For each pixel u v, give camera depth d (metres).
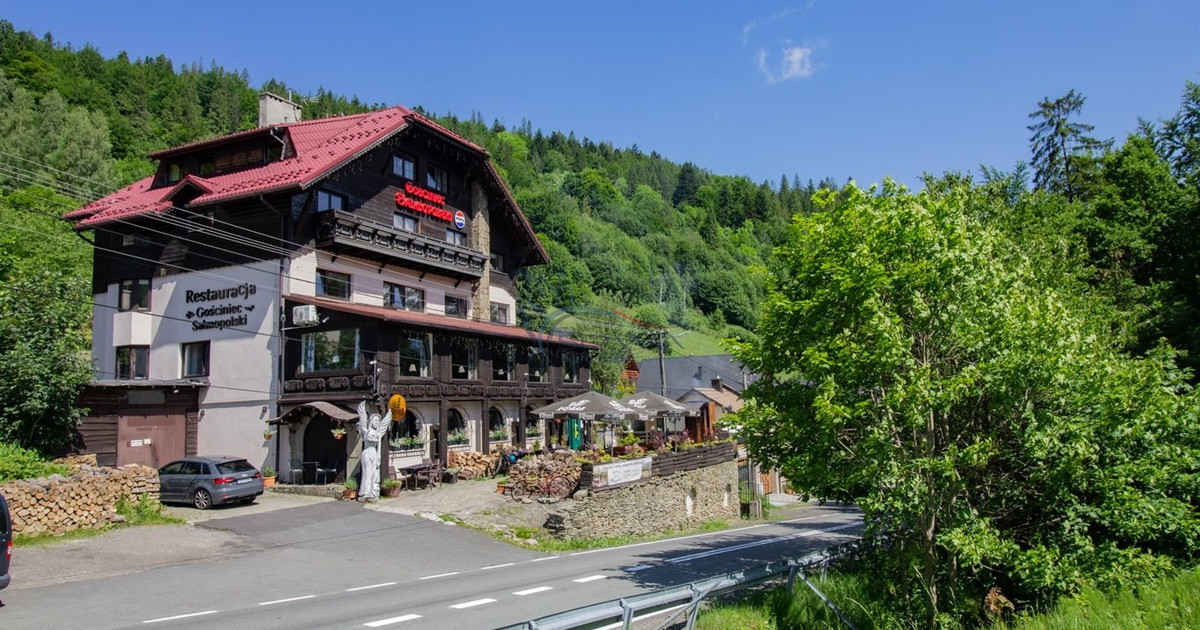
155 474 20.80
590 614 8.00
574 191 135.62
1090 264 22.30
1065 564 10.61
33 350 22.67
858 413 10.67
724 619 11.08
